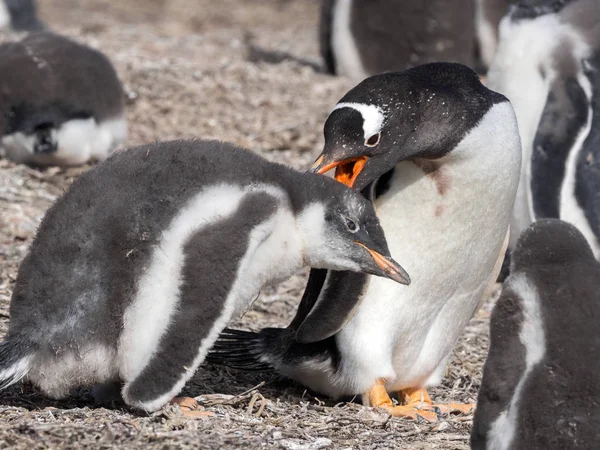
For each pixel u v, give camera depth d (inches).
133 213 405.4
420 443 427.8
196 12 1579.7
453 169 450.6
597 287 346.9
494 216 465.1
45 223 416.2
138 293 402.3
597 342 339.3
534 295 348.5
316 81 1072.2
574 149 647.8
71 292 406.0
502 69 677.9
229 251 400.8
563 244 354.0
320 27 1178.0
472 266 472.4
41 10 1529.3
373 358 465.1
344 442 423.5
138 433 393.7
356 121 440.8
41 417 413.1
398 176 458.3
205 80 999.0
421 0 1107.9
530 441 339.3
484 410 348.5
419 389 497.4
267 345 497.0
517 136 465.7
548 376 339.9
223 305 402.0
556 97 655.8
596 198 642.2
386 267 432.5
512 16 678.5
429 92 445.4
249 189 413.1
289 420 442.0
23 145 788.6
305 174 434.3
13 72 793.6
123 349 406.6
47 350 406.9
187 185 407.5
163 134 898.1
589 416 335.0
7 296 566.6
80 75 802.8
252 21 1562.5
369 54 1131.3
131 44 1194.6
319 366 478.9
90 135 800.3
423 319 474.6
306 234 430.6
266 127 926.4
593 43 652.1
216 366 516.4
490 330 354.6
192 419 416.8
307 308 475.5
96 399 443.5
